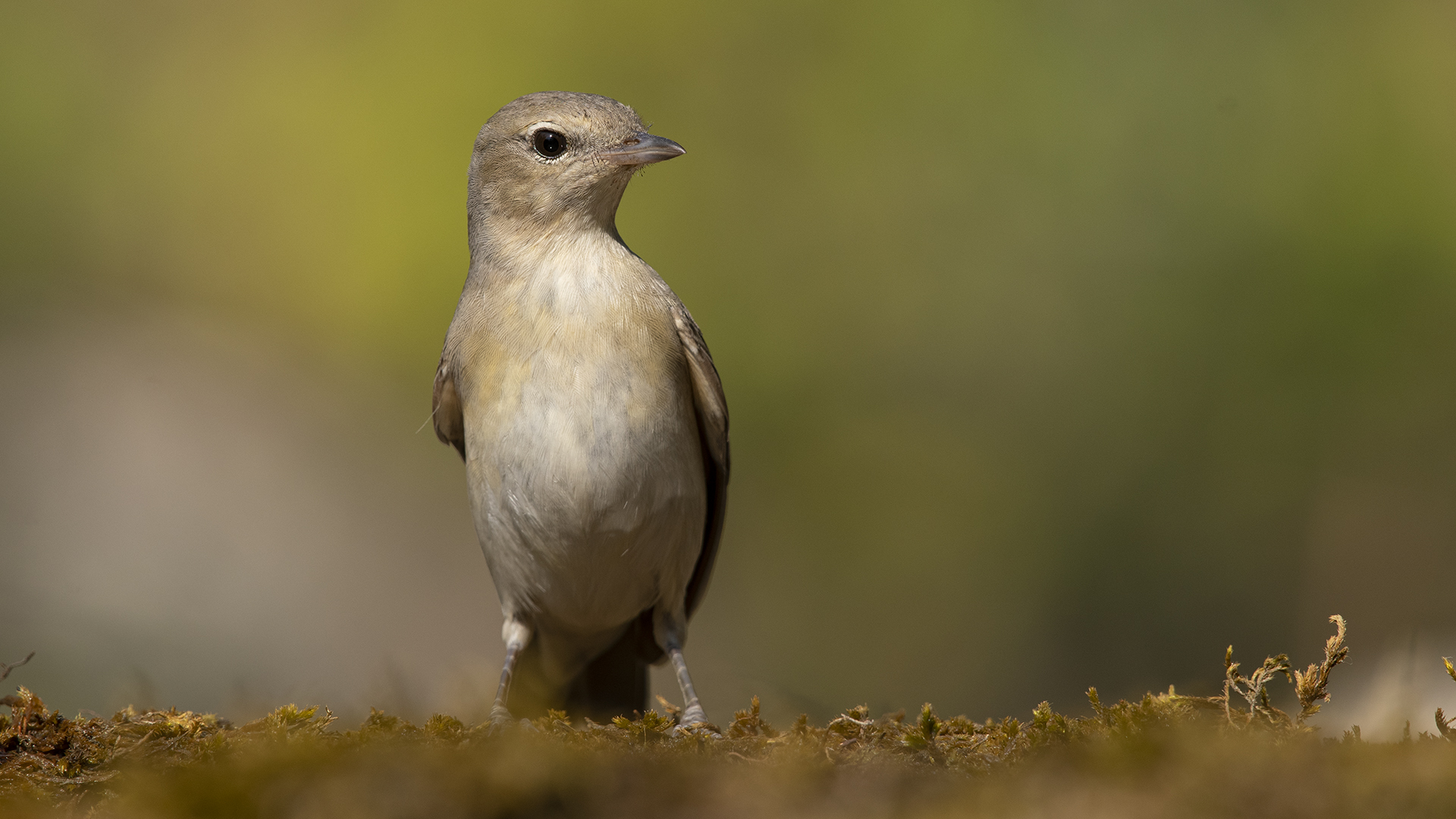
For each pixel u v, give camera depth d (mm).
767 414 17359
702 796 3680
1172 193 16703
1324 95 16484
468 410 6223
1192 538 16094
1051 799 3504
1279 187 16328
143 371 16047
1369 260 15758
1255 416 16016
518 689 6691
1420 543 15055
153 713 4734
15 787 4043
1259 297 16172
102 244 17750
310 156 17609
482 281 6320
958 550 16891
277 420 15984
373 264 17281
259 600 13805
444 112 17438
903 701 16109
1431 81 15961
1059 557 16531
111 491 14445
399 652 13703
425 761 3803
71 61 18047
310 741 4016
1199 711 4160
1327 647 4102
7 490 14141
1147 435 16438
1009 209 17312
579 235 6219
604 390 5926
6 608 12859
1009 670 16375
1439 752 3547
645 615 6984
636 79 17734
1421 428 15320
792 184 17688
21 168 17672
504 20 17609
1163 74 17000
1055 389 16922
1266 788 3432
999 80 17484
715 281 17484
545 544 6117
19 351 16016
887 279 17516
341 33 17828
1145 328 16578
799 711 5406
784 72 17781
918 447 17203
